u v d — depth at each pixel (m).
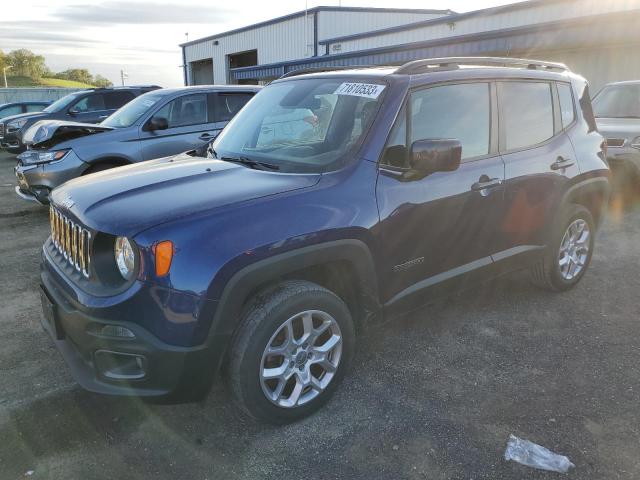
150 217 2.33
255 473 2.39
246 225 2.39
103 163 6.74
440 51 16.16
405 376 3.16
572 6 13.78
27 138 7.99
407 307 3.15
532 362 3.32
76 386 3.06
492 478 2.35
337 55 20.66
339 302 2.73
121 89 12.78
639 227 6.49
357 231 2.68
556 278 4.20
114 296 2.28
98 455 2.51
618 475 2.35
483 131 3.43
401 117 2.98
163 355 2.27
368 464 2.44
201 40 38.12
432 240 3.11
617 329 3.76
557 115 4.03
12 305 4.22
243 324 2.45
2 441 2.59
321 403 2.80
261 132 3.45
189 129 7.31
